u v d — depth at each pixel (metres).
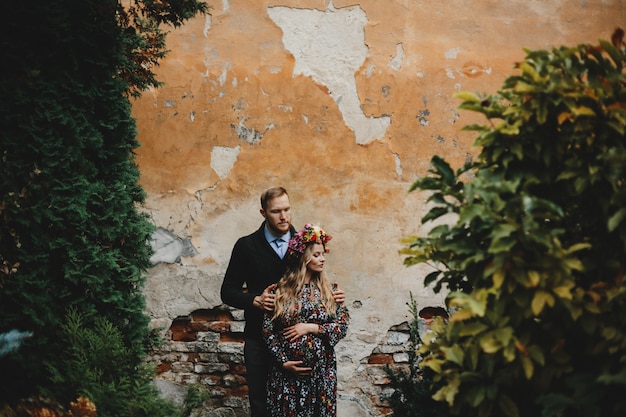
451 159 5.49
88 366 3.64
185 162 5.38
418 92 5.51
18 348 3.59
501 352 2.62
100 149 4.10
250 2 5.46
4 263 3.74
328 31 5.50
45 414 3.45
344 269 5.41
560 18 5.64
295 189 5.40
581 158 2.63
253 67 5.44
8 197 3.74
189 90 5.40
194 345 5.38
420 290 5.46
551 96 2.58
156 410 3.62
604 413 2.55
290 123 5.43
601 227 2.69
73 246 3.93
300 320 4.02
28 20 3.86
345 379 5.39
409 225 5.46
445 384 3.46
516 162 2.73
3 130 3.78
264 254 4.36
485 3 5.61
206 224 5.38
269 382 4.09
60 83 3.92
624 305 2.51
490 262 2.59
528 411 2.72
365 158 5.45
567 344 2.69
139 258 4.31
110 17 4.16
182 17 4.61
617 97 2.61
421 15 5.55
